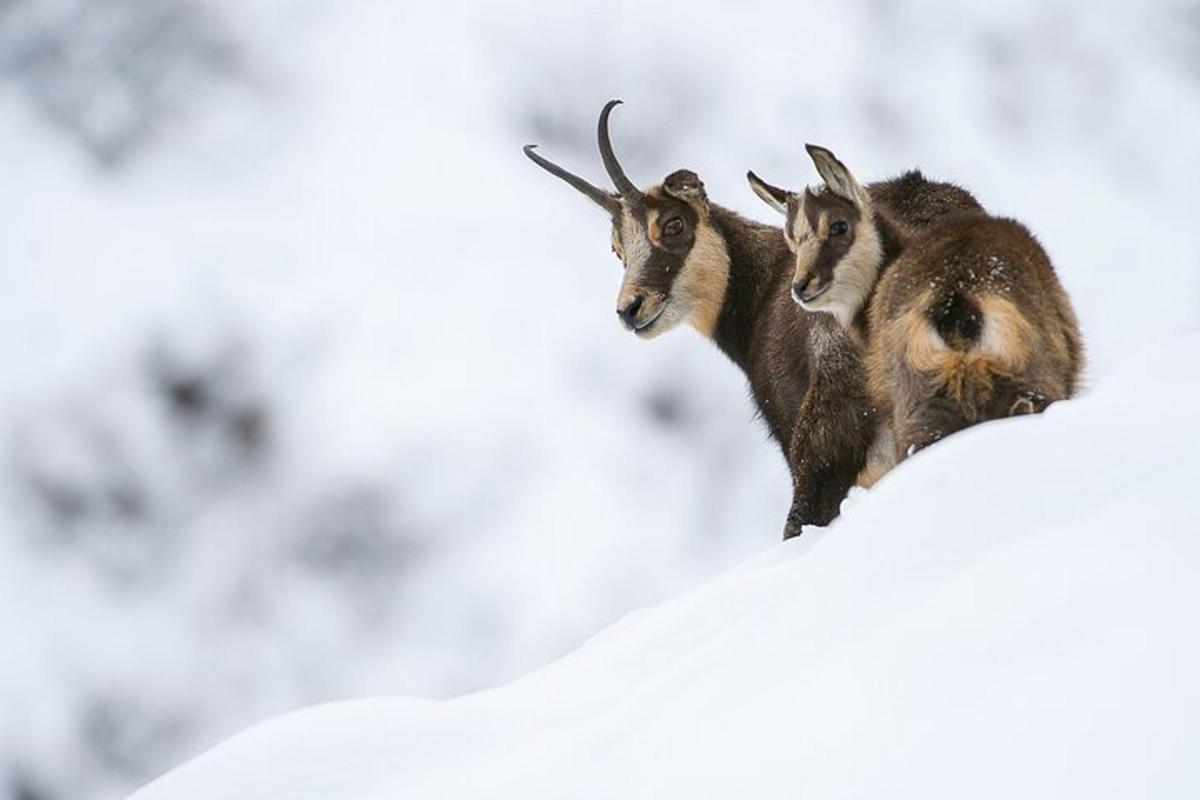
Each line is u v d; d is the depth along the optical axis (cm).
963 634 1077
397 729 1666
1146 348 1600
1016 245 2044
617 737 1324
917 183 2550
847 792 985
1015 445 1306
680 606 1727
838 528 1386
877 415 2392
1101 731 907
